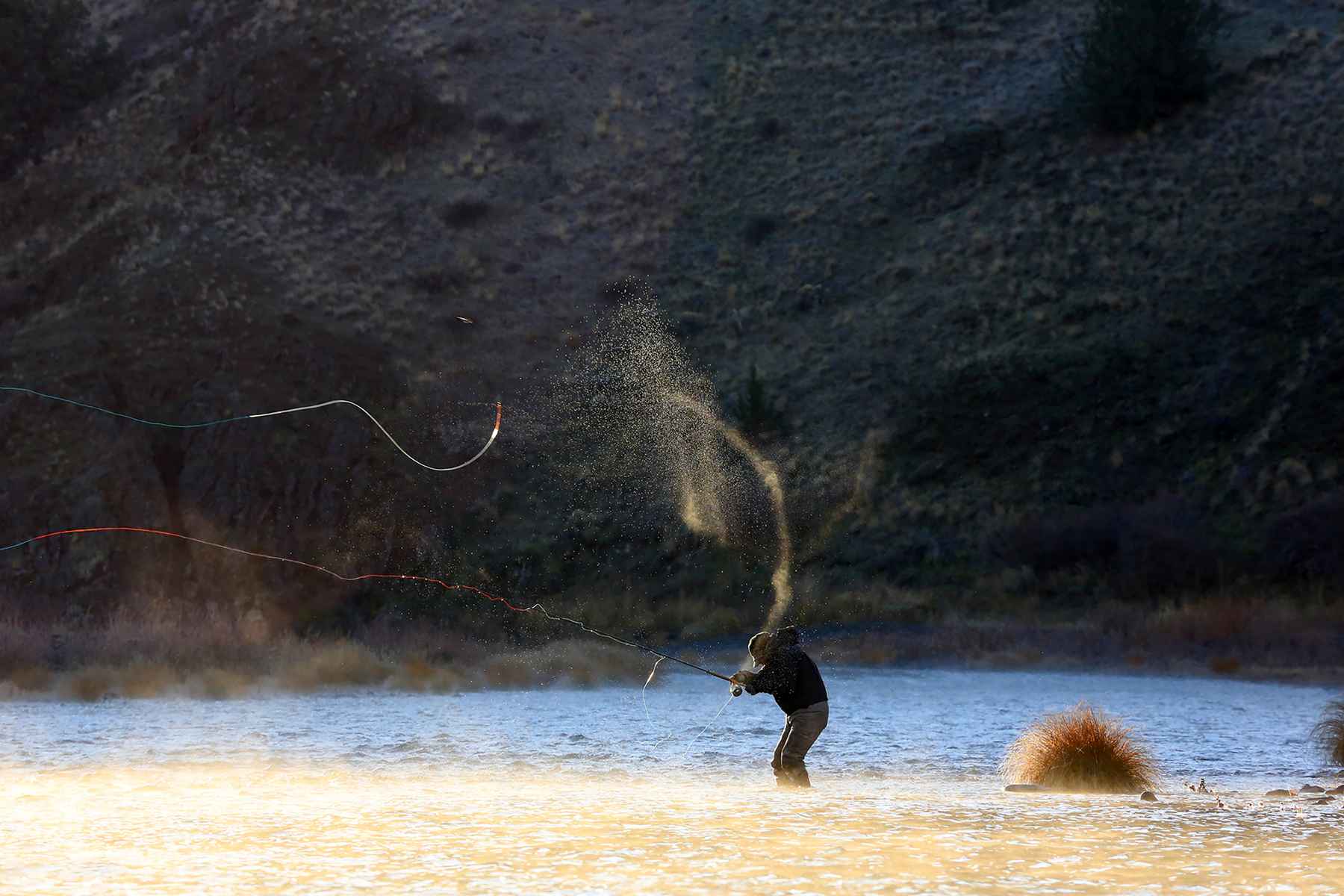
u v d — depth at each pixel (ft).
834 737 149.89
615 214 596.70
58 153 645.51
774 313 518.78
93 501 419.54
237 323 500.33
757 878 54.65
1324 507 345.92
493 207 602.44
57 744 140.26
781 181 600.39
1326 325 414.41
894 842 65.16
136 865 58.34
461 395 482.69
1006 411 429.38
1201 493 379.14
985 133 580.30
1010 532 377.30
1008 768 107.55
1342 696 214.48
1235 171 501.15
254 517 418.31
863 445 431.84
